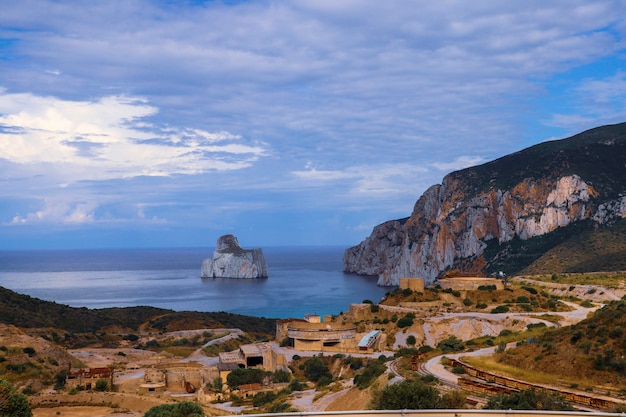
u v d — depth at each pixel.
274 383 126.19
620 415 45.06
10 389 71.62
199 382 141.12
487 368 86.12
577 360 79.31
